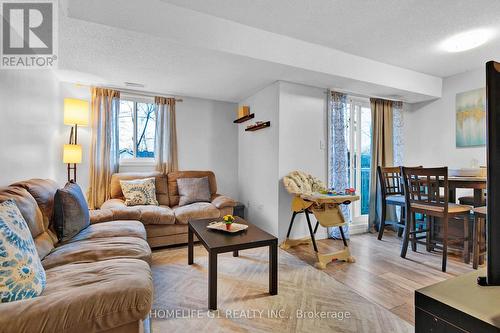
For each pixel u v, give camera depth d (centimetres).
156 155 387
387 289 208
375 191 391
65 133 337
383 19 239
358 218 406
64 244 188
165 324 162
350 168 396
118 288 100
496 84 62
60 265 151
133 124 391
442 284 73
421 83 379
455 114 386
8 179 201
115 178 344
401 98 408
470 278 76
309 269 248
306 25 249
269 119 348
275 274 199
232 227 227
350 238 357
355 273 239
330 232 354
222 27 238
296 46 277
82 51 247
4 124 195
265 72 297
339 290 206
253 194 392
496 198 62
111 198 339
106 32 212
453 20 240
